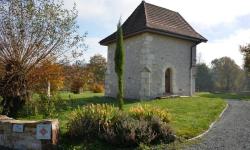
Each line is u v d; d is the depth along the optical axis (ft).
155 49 60.59
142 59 59.72
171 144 25.81
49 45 37.11
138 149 24.93
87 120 28.09
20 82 35.88
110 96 68.69
